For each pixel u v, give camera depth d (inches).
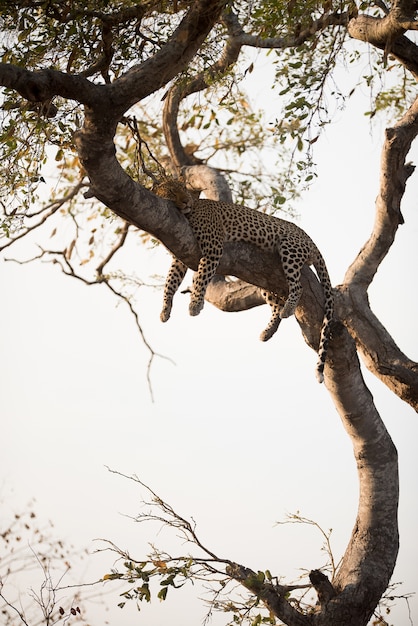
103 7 414.9
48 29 416.2
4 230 483.8
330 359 500.1
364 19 453.1
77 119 439.2
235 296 535.5
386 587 512.7
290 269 464.8
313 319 488.4
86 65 432.8
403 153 503.2
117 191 390.3
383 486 526.6
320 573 500.1
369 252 530.3
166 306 487.2
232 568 473.1
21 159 448.5
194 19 375.9
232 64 538.0
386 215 518.3
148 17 424.8
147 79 368.2
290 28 434.3
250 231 461.1
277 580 481.7
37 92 349.1
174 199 442.9
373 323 522.9
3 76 341.1
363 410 518.9
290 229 476.1
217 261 451.2
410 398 521.0
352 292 526.3
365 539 521.7
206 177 628.4
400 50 480.4
